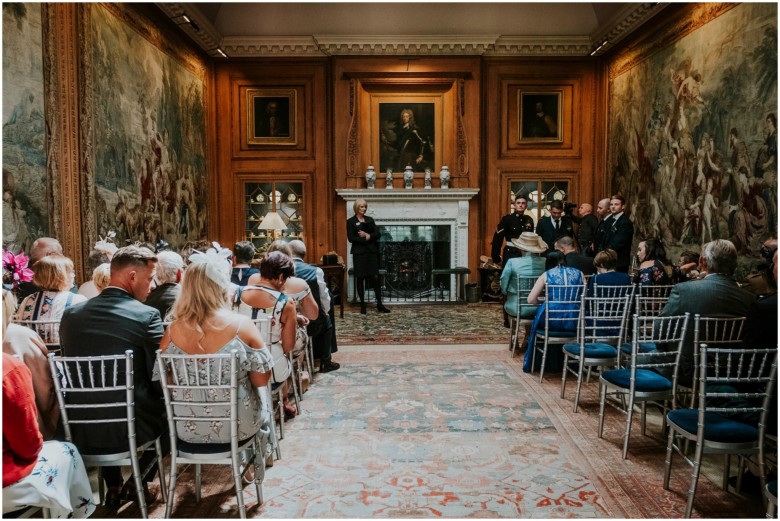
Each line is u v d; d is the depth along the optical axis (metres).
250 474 3.69
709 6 8.64
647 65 10.80
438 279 13.27
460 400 5.29
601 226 8.78
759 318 3.20
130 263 3.17
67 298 3.86
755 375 3.45
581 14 12.79
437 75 12.97
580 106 13.31
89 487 2.85
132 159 9.01
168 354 2.91
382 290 13.16
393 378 6.06
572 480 3.62
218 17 12.61
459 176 13.09
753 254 7.55
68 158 7.09
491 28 12.89
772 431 3.11
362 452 4.09
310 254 13.42
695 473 3.10
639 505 3.29
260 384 3.10
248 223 13.52
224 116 13.30
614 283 5.72
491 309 11.30
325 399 5.34
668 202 10.00
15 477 2.41
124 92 8.71
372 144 13.18
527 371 6.30
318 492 3.47
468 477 3.67
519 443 4.25
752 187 7.57
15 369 2.37
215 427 3.00
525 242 6.96
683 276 6.80
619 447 4.17
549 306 5.89
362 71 12.95
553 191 13.45
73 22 7.20
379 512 3.22
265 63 13.21
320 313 5.95
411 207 12.94
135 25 9.14
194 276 3.00
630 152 11.59
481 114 13.24
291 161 13.38
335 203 13.34
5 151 5.93
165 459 4.10
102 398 3.00
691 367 3.99
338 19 12.78
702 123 8.86
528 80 13.25
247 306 4.13
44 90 6.62
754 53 7.53
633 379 3.91
